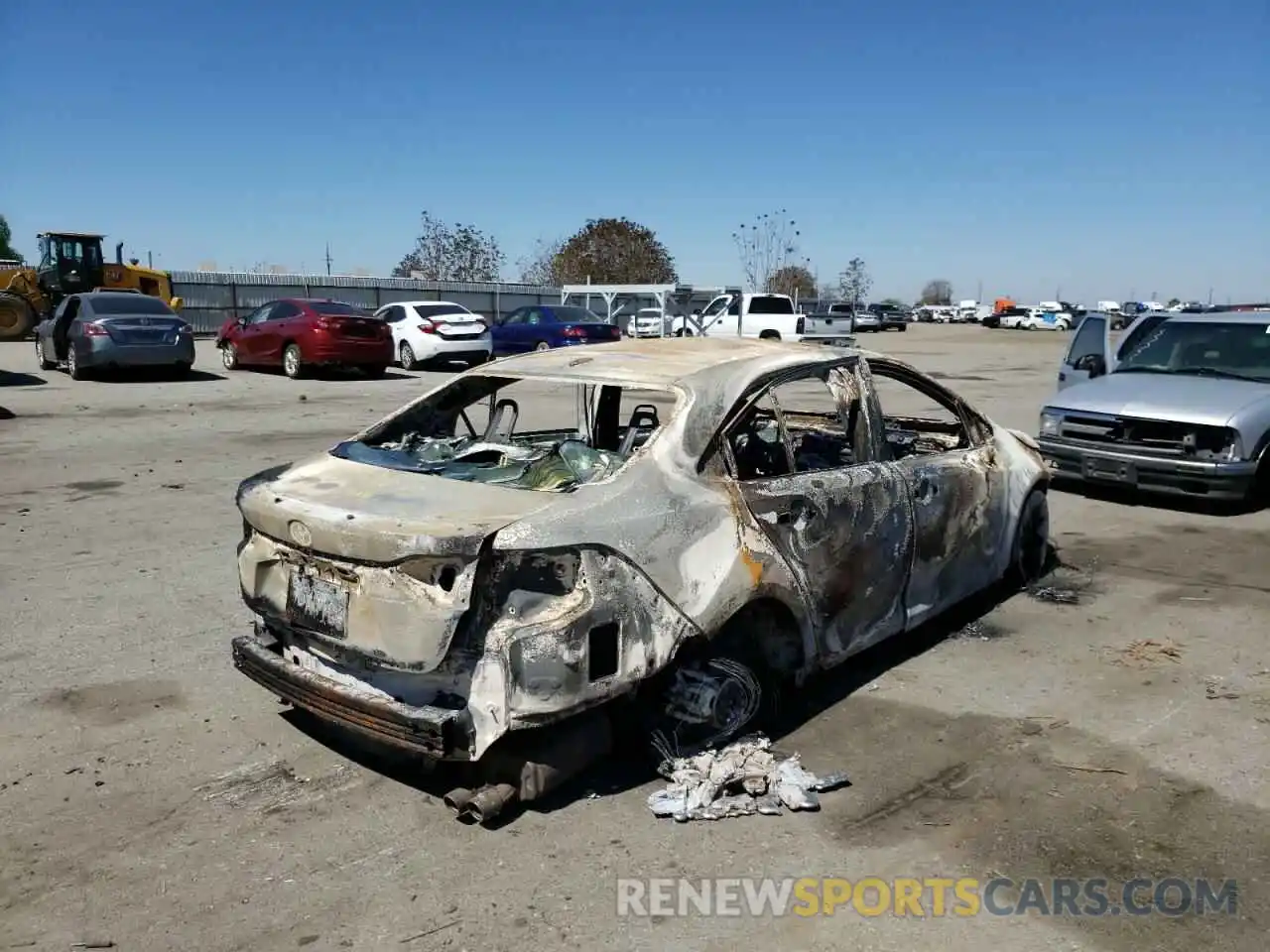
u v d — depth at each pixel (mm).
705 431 4062
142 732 4375
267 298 41375
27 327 30281
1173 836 3594
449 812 3721
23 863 3404
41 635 5512
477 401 4961
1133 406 8867
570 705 3389
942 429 6641
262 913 3141
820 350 4895
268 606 3955
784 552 4152
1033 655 5332
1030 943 3018
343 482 4051
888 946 3000
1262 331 9617
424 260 57750
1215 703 4734
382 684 3631
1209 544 7734
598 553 3484
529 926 3070
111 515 8297
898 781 3975
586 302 38469
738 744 4008
